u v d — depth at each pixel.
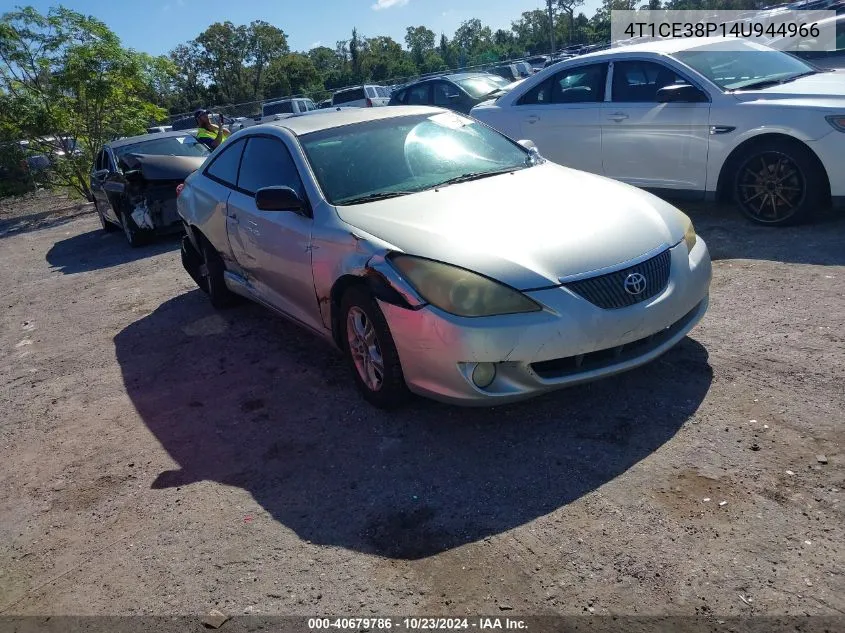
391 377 3.56
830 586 2.27
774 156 5.80
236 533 3.01
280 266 4.44
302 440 3.71
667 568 2.45
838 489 2.70
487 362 3.16
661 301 3.37
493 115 7.91
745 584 2.33
